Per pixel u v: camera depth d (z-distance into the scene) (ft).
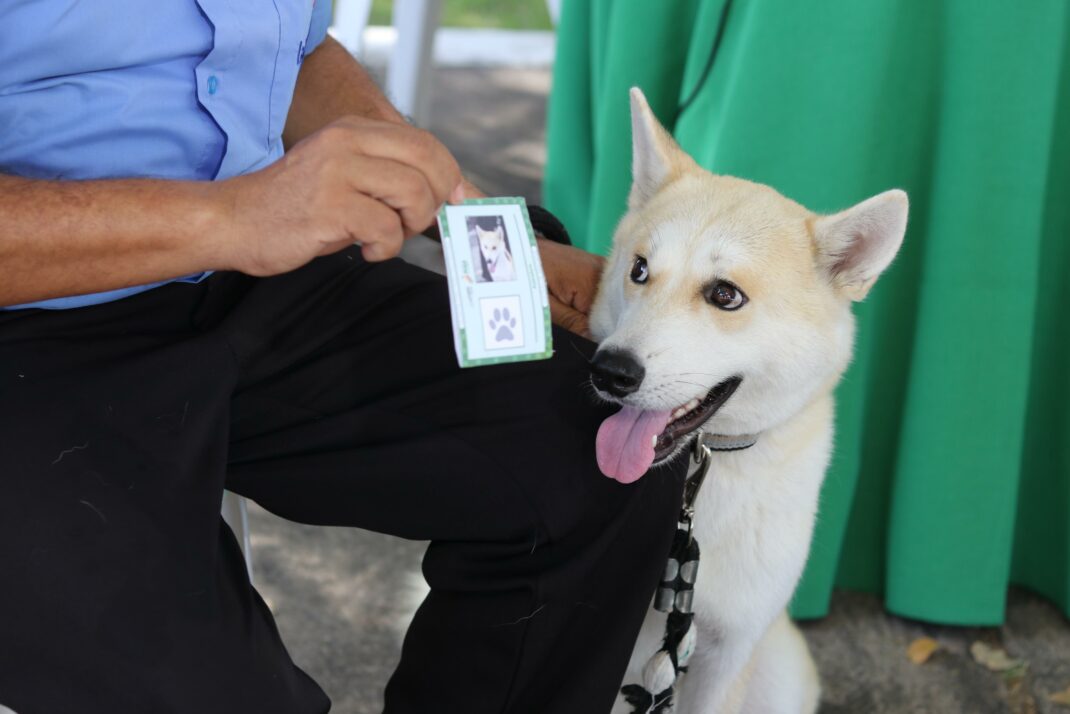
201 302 5.05
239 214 4.00
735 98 8.28
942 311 8.12
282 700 4.33
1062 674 8.46
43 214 3.82
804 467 6.57
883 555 9.38
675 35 9.46
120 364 4.40
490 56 24.13
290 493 4.84
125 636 3.90
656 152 7.02
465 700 4.74
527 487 4.69
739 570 6.44
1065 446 8.84
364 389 4.96
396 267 5.63
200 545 4.14
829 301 6.46
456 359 5.01
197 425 4.38
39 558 3.79
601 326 6.78
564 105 10.93
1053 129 8.13
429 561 4.89
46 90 4.35
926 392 8.32
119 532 3.96
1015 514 8.89
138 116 4.54
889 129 8.14
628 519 4.79
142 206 3.93
